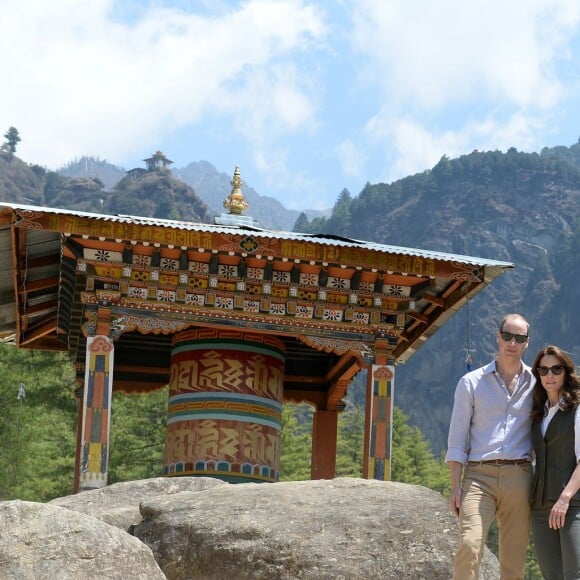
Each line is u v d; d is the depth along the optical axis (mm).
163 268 24156
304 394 29875
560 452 11414
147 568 12109
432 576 14289
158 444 54531
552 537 11367
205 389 25281
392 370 24828
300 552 14523
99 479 22719
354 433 85375
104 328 23672
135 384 29438
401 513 15164
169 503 16094
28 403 43250
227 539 14820
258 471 25141
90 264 23797
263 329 24484
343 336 24875
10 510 11812
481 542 11344
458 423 11836
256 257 23859
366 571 14344
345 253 23906
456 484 11711
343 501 15633
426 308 27391
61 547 11727
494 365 11969
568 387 11531
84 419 23031
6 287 27406
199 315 24234
